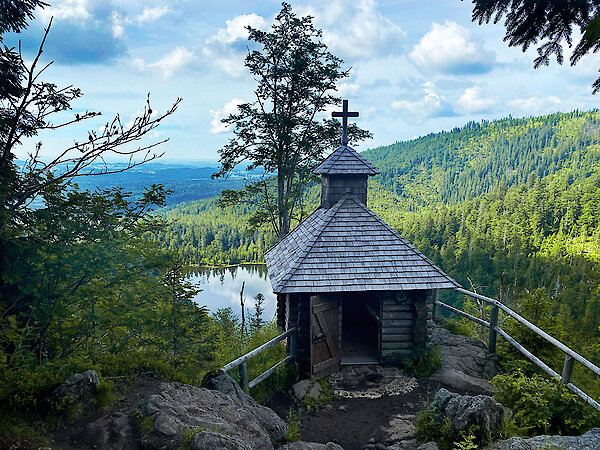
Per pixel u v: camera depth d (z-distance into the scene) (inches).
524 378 288.7
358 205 474.6
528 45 180.4
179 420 199.3
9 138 255.9
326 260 416.8
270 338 473.7
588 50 153.3
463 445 217.5
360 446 286.5
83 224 325.7
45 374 219.9
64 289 307.1
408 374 404.2
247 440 205.0
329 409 345.7
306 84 769.6
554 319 380.5
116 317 338.0
